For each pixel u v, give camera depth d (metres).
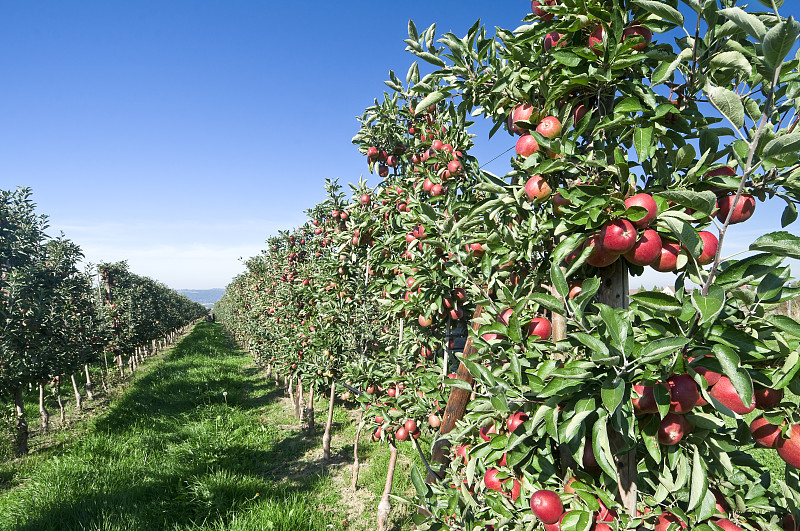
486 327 1.89
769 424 1.33
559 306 1.46
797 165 1.30
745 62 1.31
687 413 1.29
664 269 1.42
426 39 2.80
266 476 6.70
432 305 3.49
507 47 1.98
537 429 1.61
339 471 6.81
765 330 1.25
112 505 5.31
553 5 1.70
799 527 1.42
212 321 65.69
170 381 13.95
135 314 19.33
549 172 1.56
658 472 1.46
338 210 6.55
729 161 1.49
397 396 4.35
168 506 5.43
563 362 1.59
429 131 4.25
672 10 1.31
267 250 13.09
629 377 1.21
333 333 7.22
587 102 1.67
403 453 7.22
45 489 5.86
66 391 13.39
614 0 1.41
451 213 2.96
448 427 3.12
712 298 1.08
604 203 1.34
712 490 1.54
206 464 6.81
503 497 1.88
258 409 11.28
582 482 1.56
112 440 7.95
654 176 1.58
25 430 7.98
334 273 6.76
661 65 1.44
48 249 11.32
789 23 0.85
